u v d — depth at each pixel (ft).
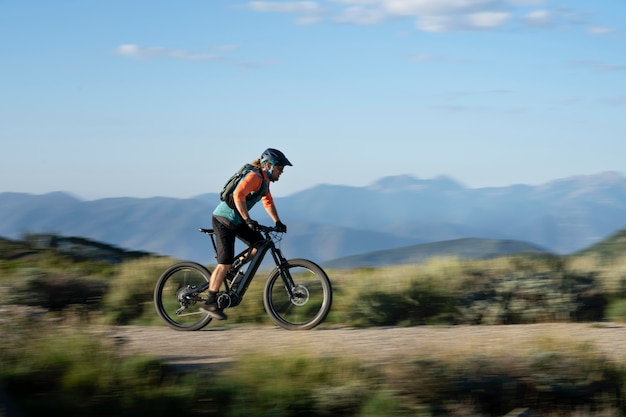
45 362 19.11
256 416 17.13
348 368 19.51
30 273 35.22
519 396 19.06
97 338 21.06
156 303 28.99
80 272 46.44
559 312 31.71
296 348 21.31
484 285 33.12
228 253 28.14
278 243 28.63
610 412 18.62
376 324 30.68
